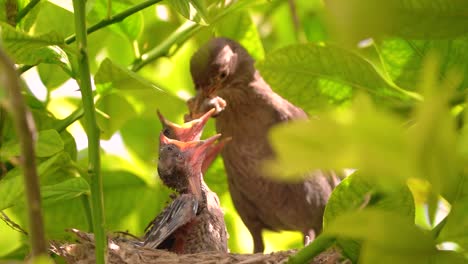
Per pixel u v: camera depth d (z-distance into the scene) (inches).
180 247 137.0
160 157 137.6
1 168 132.5
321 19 143.8
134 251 135.0
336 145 50.2
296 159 50.2
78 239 134.2
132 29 136.9
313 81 103.7
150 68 142.6
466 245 80.0
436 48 101.6
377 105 95.0
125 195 138.0
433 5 67.0
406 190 93.7
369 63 96.5
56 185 130.5
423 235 62.4
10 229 138.1
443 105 51.1
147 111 139.9
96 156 129.8
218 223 137.6
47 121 135.3
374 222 61.3
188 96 142.8
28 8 133.6
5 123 134.0
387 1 53.4
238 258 135.2
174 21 138.9
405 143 50.6
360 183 112.7
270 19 143.9
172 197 137.7
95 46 138.9
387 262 62.4
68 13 136.8
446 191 79.8
